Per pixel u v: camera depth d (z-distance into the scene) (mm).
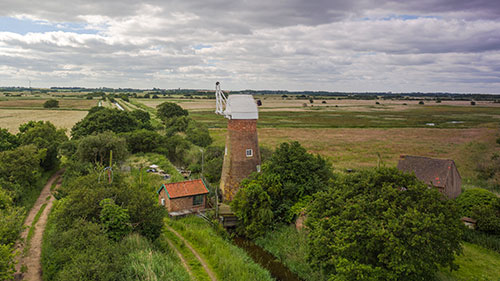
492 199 32062
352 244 19516
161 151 68438
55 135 63281
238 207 33281
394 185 22953
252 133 37969
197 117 164625
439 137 103312
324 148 86188
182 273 21469
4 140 53375
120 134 69812
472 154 74188
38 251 25188
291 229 31672
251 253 29484
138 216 25359
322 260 22609
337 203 23266
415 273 19438
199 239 28562
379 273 19344
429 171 39438
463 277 23500
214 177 50562
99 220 23750
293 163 33969
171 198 35625
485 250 27547
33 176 42156
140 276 18844
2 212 23891
